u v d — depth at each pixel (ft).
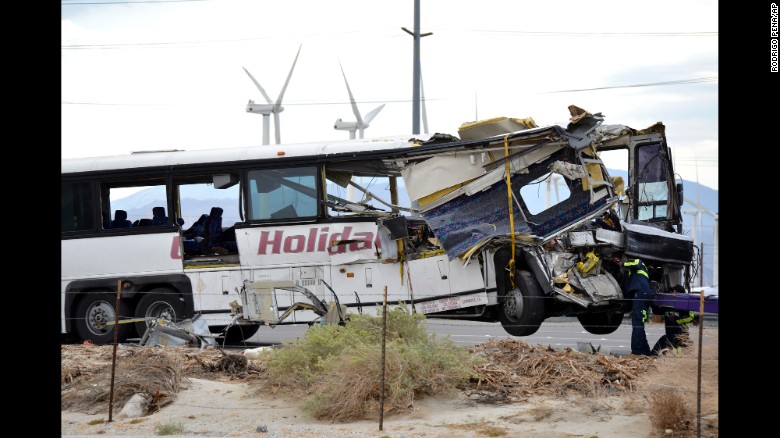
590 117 132.87
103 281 152.25
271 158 148.05
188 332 138.31
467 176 137.80
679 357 83.25
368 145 144.66
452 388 89.76
